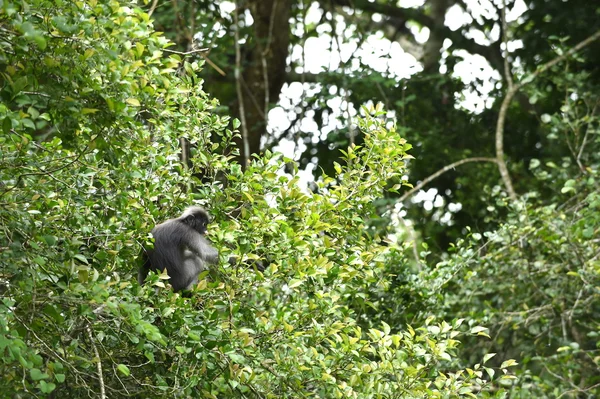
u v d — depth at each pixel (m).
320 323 11.67
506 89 28.73
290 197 11.44
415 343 11.34
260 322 10.41
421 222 27.14
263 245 10.83
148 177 11.67
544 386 16.64
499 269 17.52
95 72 8.84
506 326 17.61
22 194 9.78
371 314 14.47
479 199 25.75
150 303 10.24
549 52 28.05
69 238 9.84
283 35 27.17
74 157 9.84
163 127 11.27
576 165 22.73
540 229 17.36
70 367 9.31
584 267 16.91
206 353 9.69
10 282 9.38
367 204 12.25
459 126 28.81
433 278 14.94
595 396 17.02
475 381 11.05
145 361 10.89
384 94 26.98
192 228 12.51
